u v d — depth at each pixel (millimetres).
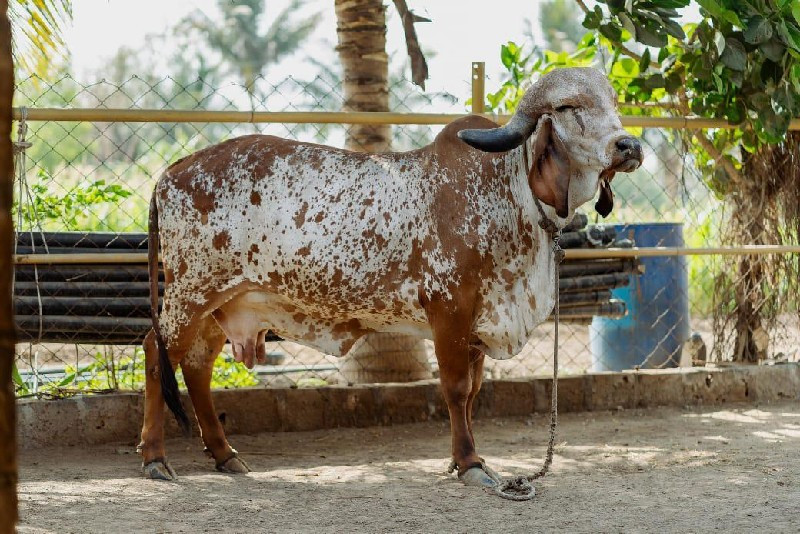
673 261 7434
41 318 5758
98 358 6426
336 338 5203
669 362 7395
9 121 1732
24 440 5598
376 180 4910
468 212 4730
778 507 3973
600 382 6645
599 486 4461
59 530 3750
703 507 4008
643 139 7625
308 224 4898
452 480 4715
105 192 6727
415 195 4820
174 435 5977
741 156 7199
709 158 7258
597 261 6625
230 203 5016
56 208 6500
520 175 4738
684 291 7512
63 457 5391
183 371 5219
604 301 6688
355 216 4863
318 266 4883
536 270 4816
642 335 7379
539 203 4688
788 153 7070
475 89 6555
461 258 4703
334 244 4863
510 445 5609
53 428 5680
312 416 6164
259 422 6078
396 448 5645
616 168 4414
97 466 5137
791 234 7121
